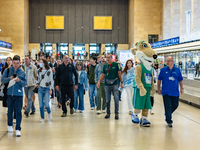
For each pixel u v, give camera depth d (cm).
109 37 4091
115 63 684
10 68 525
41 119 644
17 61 520
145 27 3800
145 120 597
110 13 4088
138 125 609
